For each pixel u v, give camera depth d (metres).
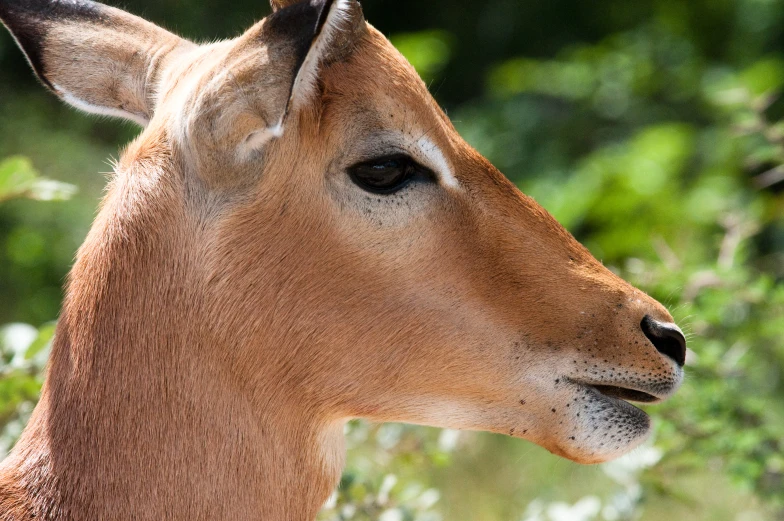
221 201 10.88
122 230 10.98
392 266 11.09
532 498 21.38
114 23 12.64
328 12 9.84
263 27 10.27
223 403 10.96
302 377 11.20
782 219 30.72
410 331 11.20
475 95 43.41
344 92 11.08
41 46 12.51
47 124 38.38
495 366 11.43
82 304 11.03
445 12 44.62
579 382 11.66
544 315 11.45
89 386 10.78
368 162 11.05
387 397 11.41
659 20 41.44
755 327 20.50
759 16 38.47
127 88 12.42
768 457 17.17
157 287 10.88
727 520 21.08
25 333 15.81
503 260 11.38
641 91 37.34
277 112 10.05
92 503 10.59
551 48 43.12
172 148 11.09
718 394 17.48
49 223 33.31
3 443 15.80
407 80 11.37
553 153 35.34
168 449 10.77
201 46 12.47
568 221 30.30
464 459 22.53
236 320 10.94
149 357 10.81
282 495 11.30
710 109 36.31
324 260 11.00
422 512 16.45
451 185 11.32
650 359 11.73
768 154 20.55
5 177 14.96
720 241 23.45
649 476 17.30
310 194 10.94
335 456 11.87
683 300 18.97
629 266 20.78
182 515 10.77
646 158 31.11
